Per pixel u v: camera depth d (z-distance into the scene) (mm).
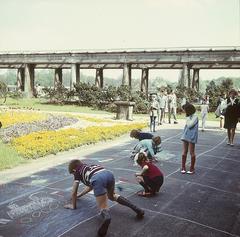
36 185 8766
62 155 12555
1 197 7848
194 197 8141
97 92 37750
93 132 16781
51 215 6859
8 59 51781
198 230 6332
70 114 27969
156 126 21531
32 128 17969
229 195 8367
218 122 26125
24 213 6953
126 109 25094
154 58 42562
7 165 10594
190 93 36438
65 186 8711
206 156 12828
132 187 8758
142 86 47281
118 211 7102
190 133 10031
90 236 5996
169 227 6430
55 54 48719
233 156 12938
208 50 39688
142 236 6031
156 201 7770
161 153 13062
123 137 17203
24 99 48219
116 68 47594
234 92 15016
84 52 46438
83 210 7117
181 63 42438
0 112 26281
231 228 6449
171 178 9703
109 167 10797
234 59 38812
